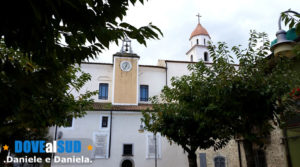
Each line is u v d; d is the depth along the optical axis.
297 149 9.33
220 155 17.52
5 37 1.89
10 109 1.89
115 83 20.59
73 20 2.15
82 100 8.47
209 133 8.84
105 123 18.50
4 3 1.67
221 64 6.15
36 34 1.92
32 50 2.10
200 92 6.40
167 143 18.78
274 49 5.10
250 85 5.13
